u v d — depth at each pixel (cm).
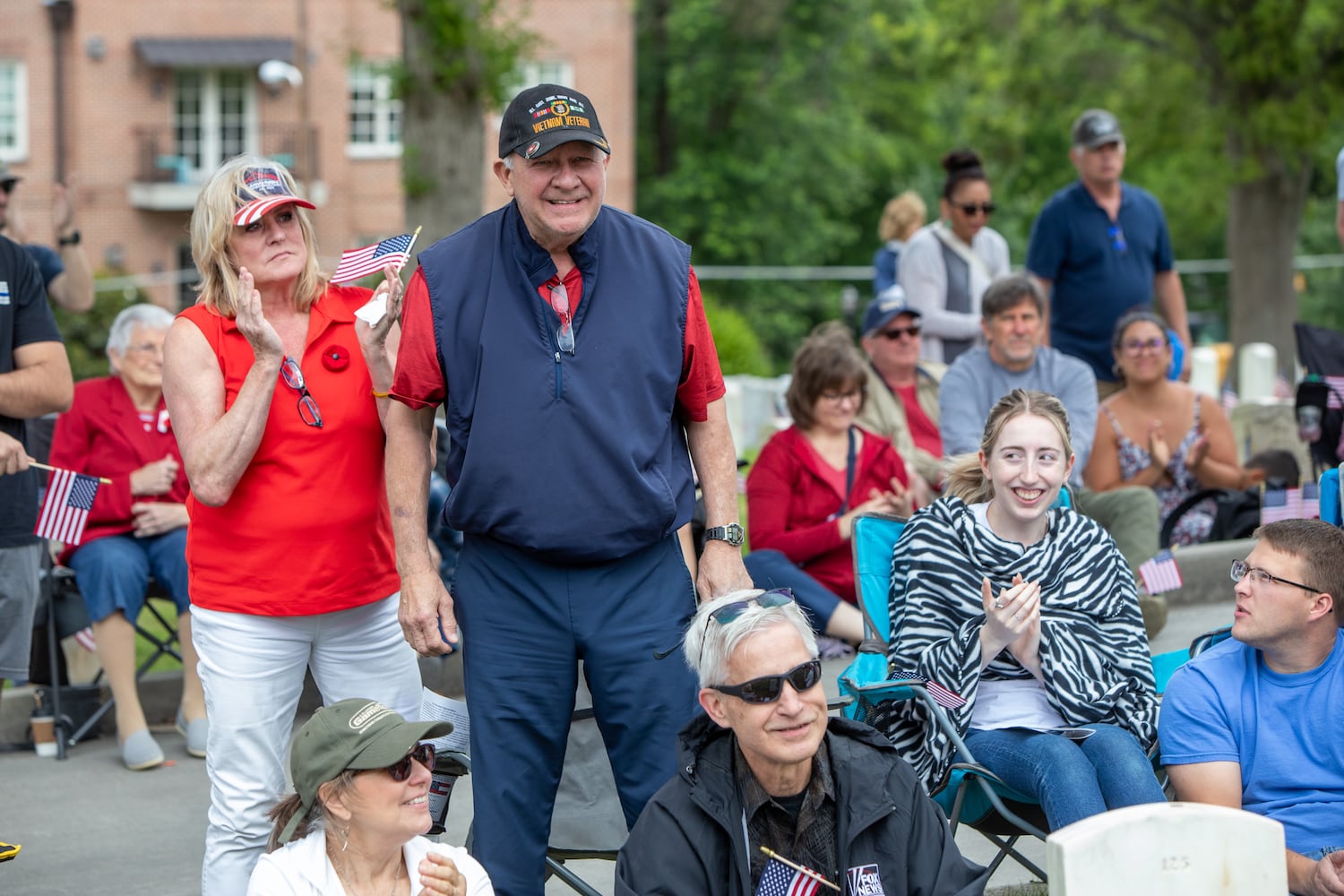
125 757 648
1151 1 1983
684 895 347
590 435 393
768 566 734
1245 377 1630
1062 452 476
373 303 425
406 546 411
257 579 424
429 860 372
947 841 361
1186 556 880
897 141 4491
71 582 668
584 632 404
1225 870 302
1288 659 414
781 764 350
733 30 4006
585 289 397
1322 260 3111
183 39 3023
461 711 434
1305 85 1936
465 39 1212
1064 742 435
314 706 715
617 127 3116
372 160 3117
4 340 504
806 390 745
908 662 473
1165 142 2084
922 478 801
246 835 429
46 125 2998
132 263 3062
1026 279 768
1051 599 473
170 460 667
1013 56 2323
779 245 4028
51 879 526
